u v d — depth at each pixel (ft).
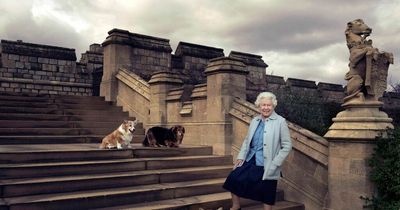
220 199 18.56
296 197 20.59
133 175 18.80
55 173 17.69
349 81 18.44
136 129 32.27
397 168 15.94
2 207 13.82
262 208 19.30
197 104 27.96
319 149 19.51
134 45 40.81
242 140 24.21
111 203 16.48
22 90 46.03
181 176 20.70
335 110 40.70
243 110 24.09
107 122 31.55
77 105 34.09
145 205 16.88
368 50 17.75
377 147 16.78
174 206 16.85
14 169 16.61
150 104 32.60
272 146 14.07
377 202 16.34
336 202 18.02
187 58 48.44
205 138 26.71
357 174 17.25
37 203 14.49
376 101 17.80
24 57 46.37
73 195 15.84
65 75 49.39
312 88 62.28
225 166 23.54
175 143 24.91
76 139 26.99
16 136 24.59
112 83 38.70
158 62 43.39
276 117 14.52
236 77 25.72
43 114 29.27
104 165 19.25
